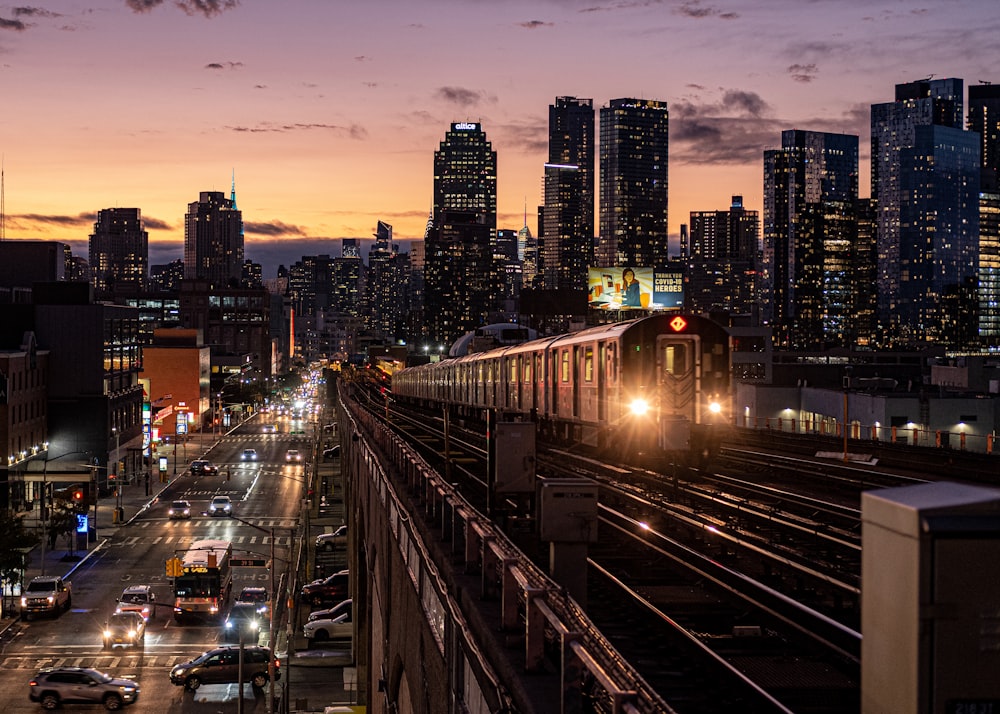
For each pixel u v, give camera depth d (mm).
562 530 11016
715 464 37500
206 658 49531
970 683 4793
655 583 15086
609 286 140500
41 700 45875
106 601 64812
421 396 87750
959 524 4777
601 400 34219
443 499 15039
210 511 97188
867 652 5207
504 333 89688
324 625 59250
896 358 153125
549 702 7734
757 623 12594
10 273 166625
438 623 13250
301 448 158875
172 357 175625
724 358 32250
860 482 30016
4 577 61812
